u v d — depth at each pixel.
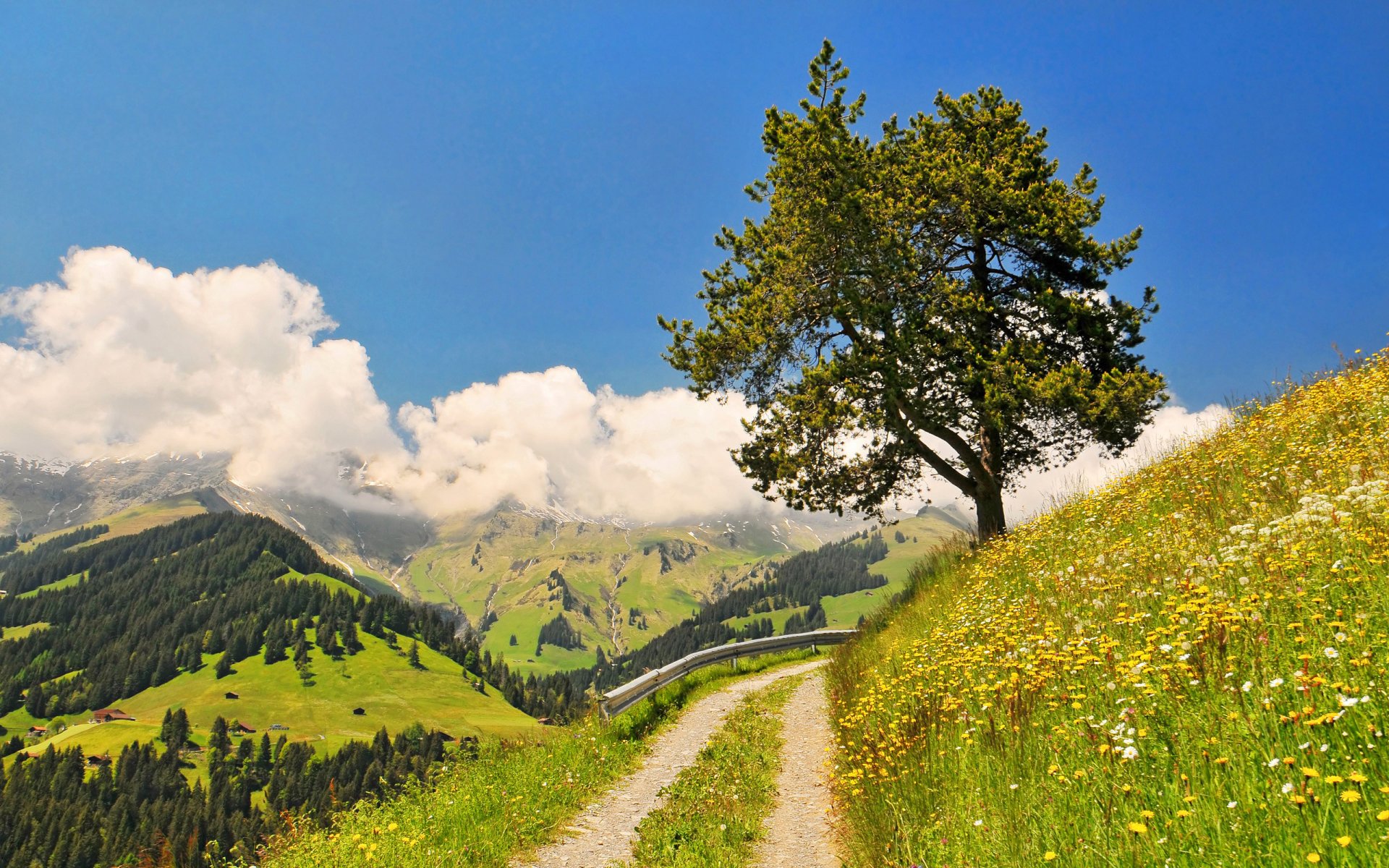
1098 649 7.19
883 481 26.42
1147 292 23.78
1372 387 12.37
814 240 22.98
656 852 9.36
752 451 25.86
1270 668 5.42
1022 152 24.44
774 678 24.06
